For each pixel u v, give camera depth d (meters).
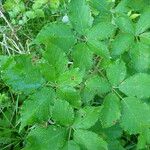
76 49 0.26
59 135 0.23
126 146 0.36
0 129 0.39
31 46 0.42
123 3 0.32
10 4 0.44
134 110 0.25
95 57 0.33
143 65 0.27
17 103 0.38
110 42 0.30
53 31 0.27
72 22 0.27
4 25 0.46
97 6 0.30
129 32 0.28
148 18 0.28
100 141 0.23
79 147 0.23
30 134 0.23
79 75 0.23
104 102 0.25
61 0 0.43
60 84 0.23
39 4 0.43
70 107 0.23
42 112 0.23
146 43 0.27
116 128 0.29
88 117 0.23
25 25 0.45
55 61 0.24
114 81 0.26
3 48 0.42
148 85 0.25
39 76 0.23
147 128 0.25
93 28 0.27
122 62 0.26
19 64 0.23
